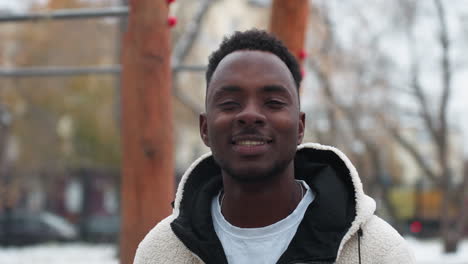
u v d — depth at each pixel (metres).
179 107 27.42
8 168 29.42
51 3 16.50
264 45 2.09
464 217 23.64
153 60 4.30
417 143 34.91
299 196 2.12
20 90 26.09
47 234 27.08
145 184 4.31
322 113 23.66
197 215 2.12
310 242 2.00
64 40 24.27
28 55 23.19
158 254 2.20
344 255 2.02
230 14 26.58
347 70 22.30
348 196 2.10
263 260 2.00
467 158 25.36
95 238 28.72
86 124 28.88
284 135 1.98
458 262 20.14
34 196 35.72
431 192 34.59
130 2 4.37
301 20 4.85
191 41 14.49
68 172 34.47
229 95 2.00
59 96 27.00
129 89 4.34
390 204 27.33
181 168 34.97
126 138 4.35
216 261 2.03
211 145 2.03
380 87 22.64
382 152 29.70
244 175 1.96
